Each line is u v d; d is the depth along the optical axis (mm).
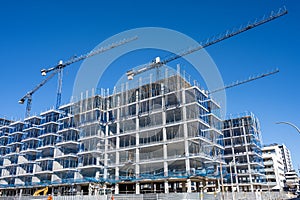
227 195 46219
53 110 73250
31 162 72062
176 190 56562
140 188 58438
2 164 81938
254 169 78375
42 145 71750
